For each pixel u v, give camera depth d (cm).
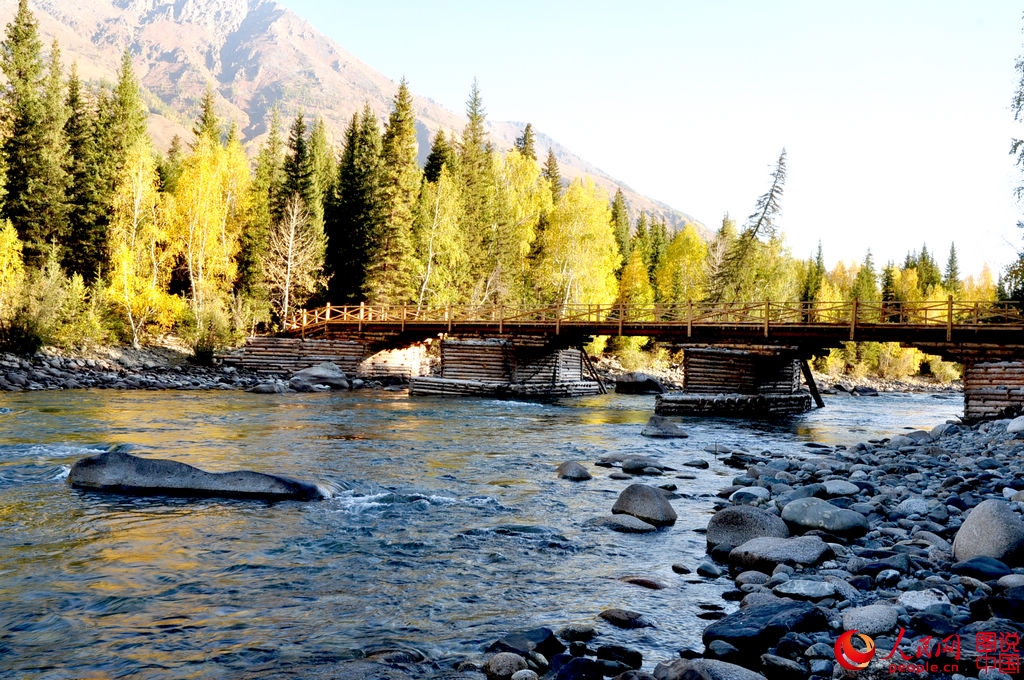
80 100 4722
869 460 1448
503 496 1112
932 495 1026
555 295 5794
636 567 760
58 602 620
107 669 497
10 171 4016
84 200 4250
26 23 4091
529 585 696
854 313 2556
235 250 4684
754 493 1074
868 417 3178
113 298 3769
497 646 533
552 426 2197
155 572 707
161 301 3909
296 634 566
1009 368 2184
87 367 3212
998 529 686
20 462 1237
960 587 618
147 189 4206
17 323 3186
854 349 7538
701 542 866
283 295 4891
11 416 1906
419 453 1546
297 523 908
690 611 626
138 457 1076
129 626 574
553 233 6016
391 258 4878
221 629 572
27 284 3369
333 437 1764
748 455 1562
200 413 2203
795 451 1752
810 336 2645
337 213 5481
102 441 1529
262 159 6078
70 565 720
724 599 658
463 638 564
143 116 5328
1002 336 2255
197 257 4356
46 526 856
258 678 483
